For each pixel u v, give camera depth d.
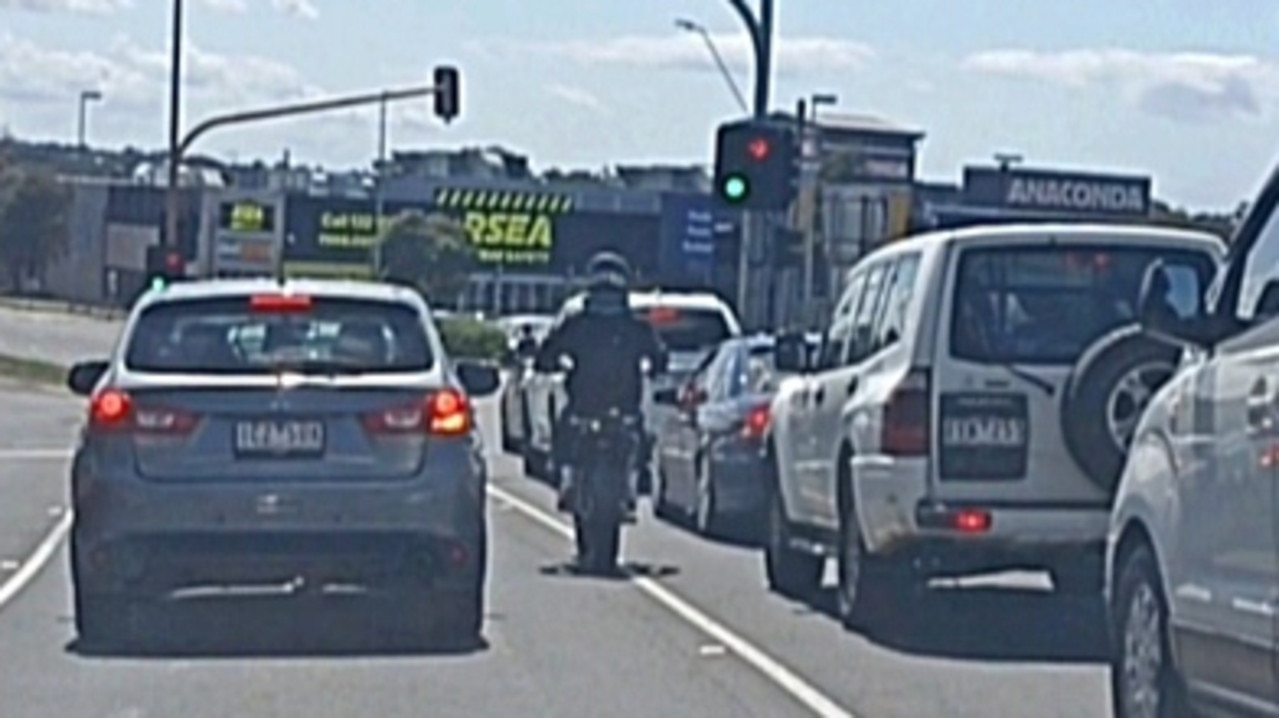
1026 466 14.12
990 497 14.11
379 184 98.69
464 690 12.71
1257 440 8.68
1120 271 14.43
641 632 15.05
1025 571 15.47
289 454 13.63
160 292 14.38
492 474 29.81
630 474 18.53
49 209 112.50
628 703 12.34
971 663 13.80
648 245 96.31
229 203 91.69
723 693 12.67
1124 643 10.37
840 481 15.52
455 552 13.86
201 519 13.53
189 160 78.44
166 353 13.97
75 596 14.51
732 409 21.11
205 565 13.68
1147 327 9.47
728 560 19.67
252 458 13.62
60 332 77.00
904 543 14.34
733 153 28.36
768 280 34.94
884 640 14.75
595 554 18.55
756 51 28.39
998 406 14.14
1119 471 13.75
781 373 19.39
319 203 94.81
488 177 113.00
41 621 15.51
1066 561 14.27
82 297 111.12
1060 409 14.09
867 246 40.31
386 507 13.62
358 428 13.70
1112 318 14.34
